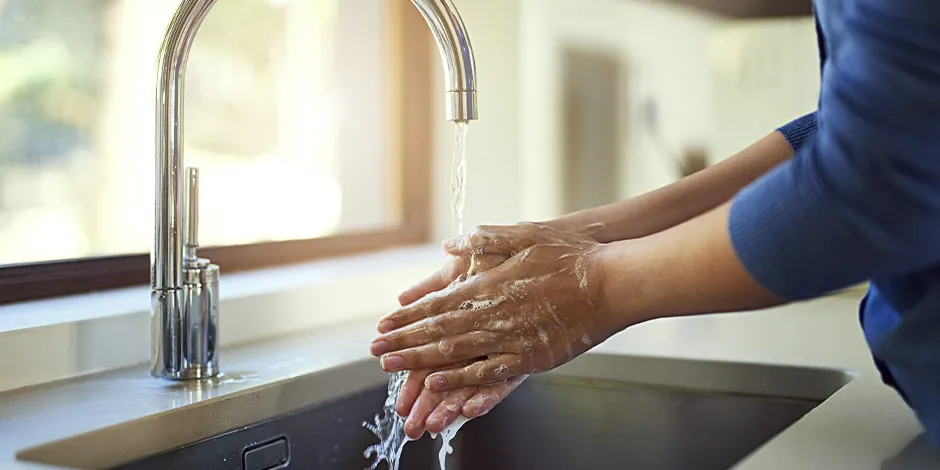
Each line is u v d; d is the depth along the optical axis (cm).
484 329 78
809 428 72
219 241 150
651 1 193
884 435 70
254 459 88
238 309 112
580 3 178
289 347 109
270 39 163
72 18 137
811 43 166
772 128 170
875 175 53
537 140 171
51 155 134
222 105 155
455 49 81
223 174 155
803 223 57
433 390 79
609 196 188
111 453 74
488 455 112
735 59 172
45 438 71
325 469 97
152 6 146
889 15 53
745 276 61
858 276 57
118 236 144
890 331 62
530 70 170
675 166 194
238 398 86
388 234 166
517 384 81
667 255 67
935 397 62
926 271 60
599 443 108
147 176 147
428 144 174
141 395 85
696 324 129
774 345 112
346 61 172
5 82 128
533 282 76
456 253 88
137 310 100
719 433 102
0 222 128
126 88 145
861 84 54
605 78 186
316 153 171
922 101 52
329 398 97
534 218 171
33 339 89
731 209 62
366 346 110
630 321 72
